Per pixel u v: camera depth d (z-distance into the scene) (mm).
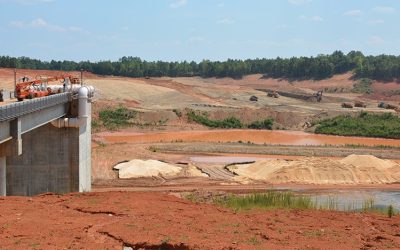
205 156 100812
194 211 37188
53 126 60312
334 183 79000
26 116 48469
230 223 33156
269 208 42750
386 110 172125
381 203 65688
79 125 60688
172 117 155375
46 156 60344
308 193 71625
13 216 32438
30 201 38281
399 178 81750
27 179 60094
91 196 42062
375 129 147125
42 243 26578
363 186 77562
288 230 32094
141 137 131000
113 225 31438
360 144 127375
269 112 163750
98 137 125625
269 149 110875
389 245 29094
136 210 36188
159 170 81000
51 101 54625
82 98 63500
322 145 120688
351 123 152375
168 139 128750
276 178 79500
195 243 27406
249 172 85000
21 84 67625
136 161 83500
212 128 153125
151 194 44906
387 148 117812
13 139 45250
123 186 73625
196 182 76812
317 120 159125
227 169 86375
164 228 30875
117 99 169125
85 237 28516
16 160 59844
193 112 159625
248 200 49938
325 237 30562
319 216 37656
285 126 158375
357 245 28953
